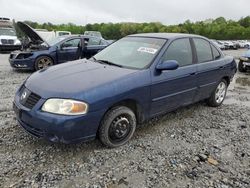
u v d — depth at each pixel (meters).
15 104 3.68
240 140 4.31
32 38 10.35
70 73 3.81
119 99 3.59
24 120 3.46
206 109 5.71
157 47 4.37
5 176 3.08
